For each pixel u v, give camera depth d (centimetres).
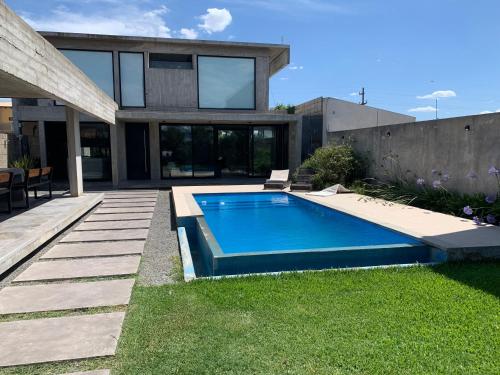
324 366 252
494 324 306
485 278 416
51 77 685
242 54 1608
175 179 1612
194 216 727
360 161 1245
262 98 1642
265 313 329
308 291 378
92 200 930
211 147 1650
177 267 467
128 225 729
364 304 346
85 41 1484
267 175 1712
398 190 977
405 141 1023
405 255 535
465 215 728
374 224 678
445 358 260
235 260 481
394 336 289
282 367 251
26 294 380
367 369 248
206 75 1593
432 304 345
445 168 873
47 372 249
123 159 1548
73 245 577
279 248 637
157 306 346
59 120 1415
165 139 1603
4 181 718
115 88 1525
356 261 520
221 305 346
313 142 1758
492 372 244
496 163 728
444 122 873
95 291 387
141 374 246
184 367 253
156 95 1555
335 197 1045
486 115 751
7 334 298
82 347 278
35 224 631
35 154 1616
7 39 496
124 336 293
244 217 908
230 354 266
